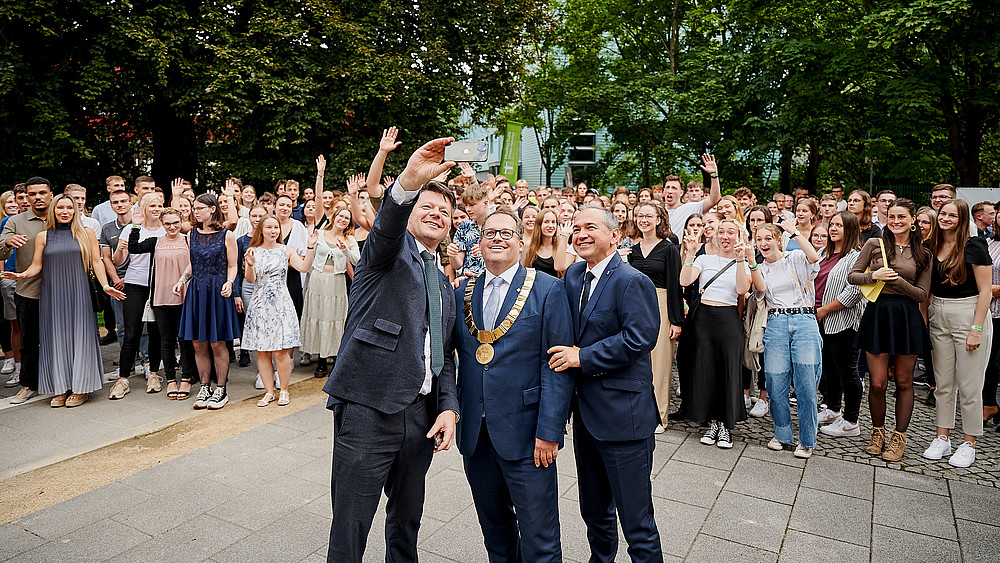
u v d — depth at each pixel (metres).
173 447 4.82
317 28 14.30
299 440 4.97
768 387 4.89
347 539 2.57
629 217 6.18
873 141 16.77
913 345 4.62
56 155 12.16
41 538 3.43
